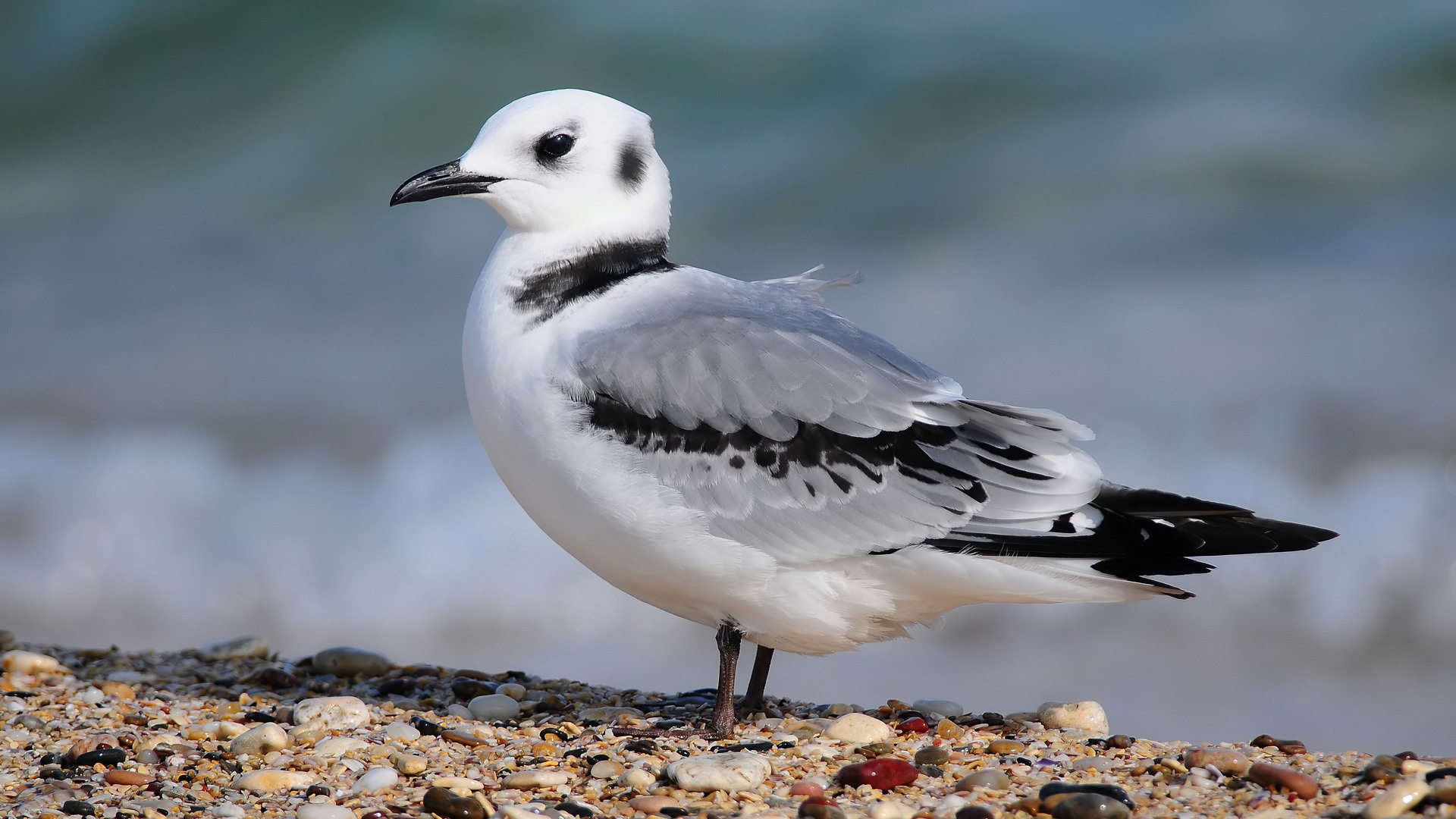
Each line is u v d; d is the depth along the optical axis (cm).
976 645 1290
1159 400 1565
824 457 708
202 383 1767
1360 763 666
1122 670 1238
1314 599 1324
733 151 2211
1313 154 2039
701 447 705
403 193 764
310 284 2012
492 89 2425
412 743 736
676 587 732
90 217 2241
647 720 791
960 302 1814
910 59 2292
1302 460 1469
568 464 708
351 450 1619
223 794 666
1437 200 1944
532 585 1408
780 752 714
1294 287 1780
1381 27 2223
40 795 659
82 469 1594
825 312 768
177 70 2498
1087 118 2172
